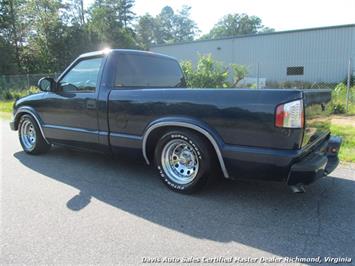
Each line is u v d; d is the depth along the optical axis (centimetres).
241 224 318
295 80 2762
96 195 393
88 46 4112
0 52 3456
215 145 347
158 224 319
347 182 433
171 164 402
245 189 407
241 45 3000
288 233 301
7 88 2181
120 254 268
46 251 273
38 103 536
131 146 419
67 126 495
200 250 274
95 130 456
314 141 356
